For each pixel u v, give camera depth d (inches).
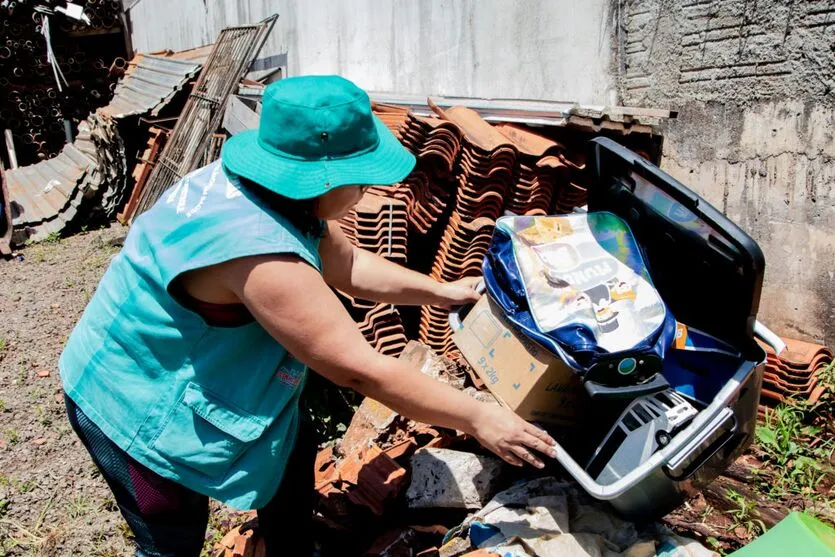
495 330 91.1
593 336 77.2
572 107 148.2
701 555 82.7
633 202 89.3
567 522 88.3
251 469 76.1
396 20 250.2
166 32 449.7
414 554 94.2
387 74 260.7
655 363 77.9
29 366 186.5
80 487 135.3
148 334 71.8
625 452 80.5
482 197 144.3
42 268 275.6
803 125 130.8
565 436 92.2
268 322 67.9
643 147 158.6
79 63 442.3
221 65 287.7
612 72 170.9
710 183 149.7
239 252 65.4
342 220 146.8
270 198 68.7
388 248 142.4
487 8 208.1
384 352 139.4
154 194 300.5
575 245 88.4
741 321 78.3
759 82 137.3
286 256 67.1
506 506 93.4
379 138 71.1
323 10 291.4
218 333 71.5
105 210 337.4
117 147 334.3
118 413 74.2
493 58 209.5
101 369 74.6
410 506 100.4
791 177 134.5
